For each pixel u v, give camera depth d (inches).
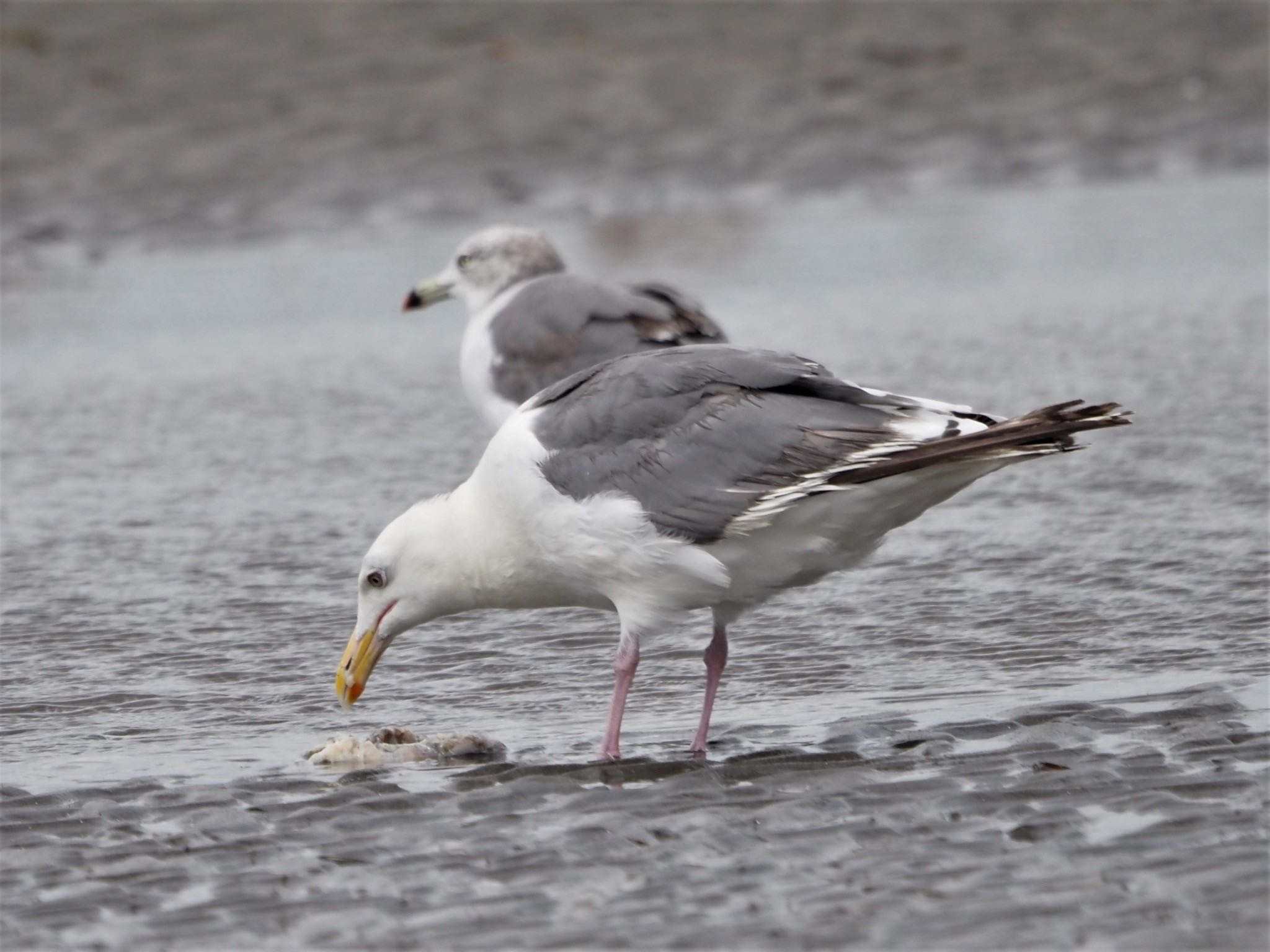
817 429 381.1
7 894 312.0
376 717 419.5
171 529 585.0
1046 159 1197.1
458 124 1185.4
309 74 1246.9
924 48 1350.9
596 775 367.6
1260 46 1349.7
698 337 573.3
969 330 815.7
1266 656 418.9
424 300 673.6
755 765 367.9
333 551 554.6
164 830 342.0
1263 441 619.8
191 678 449.7
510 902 298.5
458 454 666.8
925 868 302.8
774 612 481.7
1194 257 946.1
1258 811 318.3
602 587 395.2
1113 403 364.8
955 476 373.4
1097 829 315.0
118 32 1316.4
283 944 287.7
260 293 944.9
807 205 1117.7
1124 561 503.2
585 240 1029.2
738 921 285.9
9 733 410.9
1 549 568.7
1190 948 266.8
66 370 812.6
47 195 1091.3
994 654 435.5
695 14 1386.6
